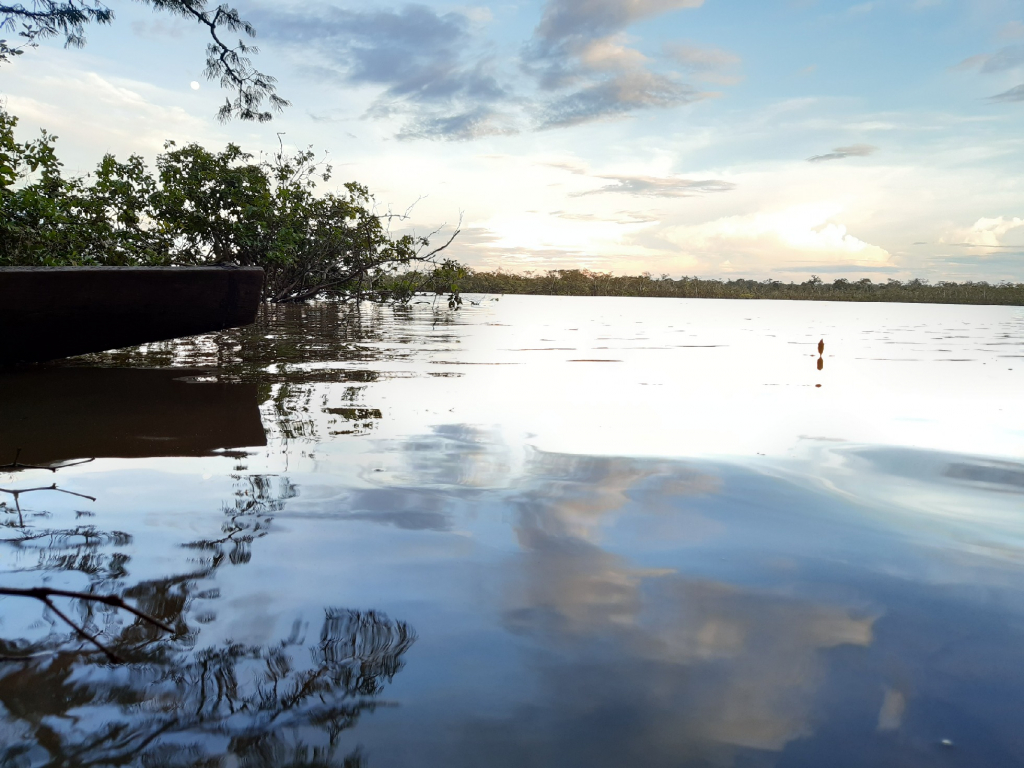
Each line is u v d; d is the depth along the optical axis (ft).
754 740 2.93
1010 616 4.08
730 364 17.71
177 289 13.97
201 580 4.41
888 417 10.53
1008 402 12.02
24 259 17.17
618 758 2.81
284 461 7.52
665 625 3.94
